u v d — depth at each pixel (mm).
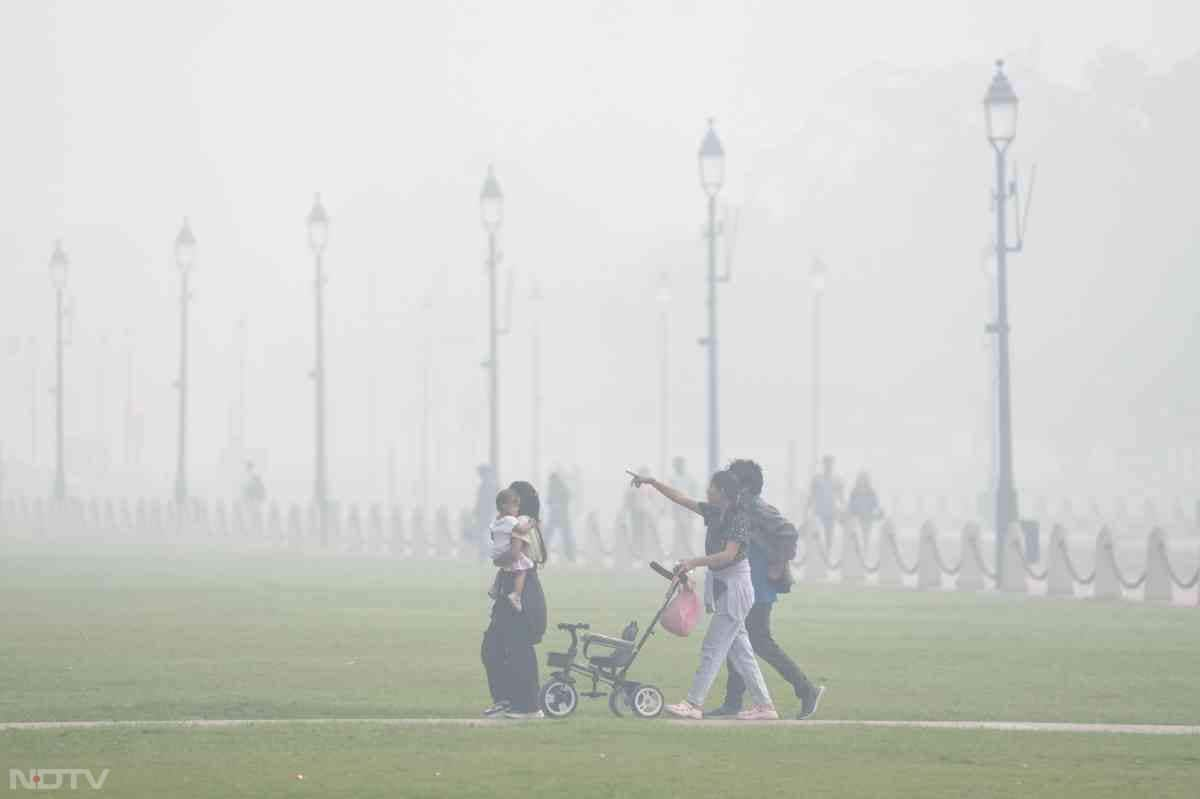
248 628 84250
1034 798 41031
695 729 51500
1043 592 113625
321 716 54500
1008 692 60375
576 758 46188
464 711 55438
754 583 54594
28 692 60188
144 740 48875
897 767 45094
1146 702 57844
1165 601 103062
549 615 92812
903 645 76250
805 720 54062
